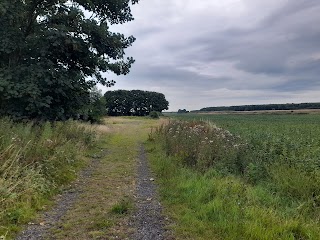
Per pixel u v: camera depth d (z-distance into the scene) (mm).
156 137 16453
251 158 7832
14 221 4656
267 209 4973
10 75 12070
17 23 13555
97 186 7074
